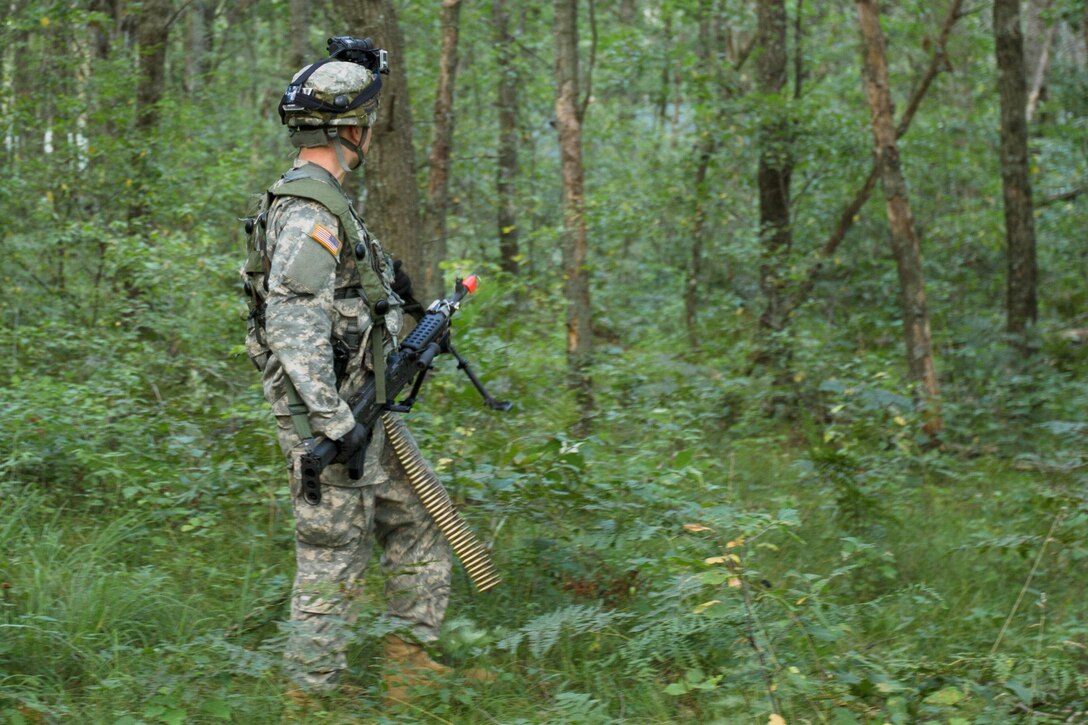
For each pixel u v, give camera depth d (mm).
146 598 3818
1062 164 14070
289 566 4383
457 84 14844
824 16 12641
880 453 7133
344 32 6137
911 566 5148
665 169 12797
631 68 11445
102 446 5367
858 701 3520
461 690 3498
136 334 7805
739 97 10820
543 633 3594
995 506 6379
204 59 16719
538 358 7527
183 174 10789
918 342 8398
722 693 3518
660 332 12547
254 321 3436
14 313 8602
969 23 13133
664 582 4043
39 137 11547
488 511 4379
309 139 3367
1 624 3363
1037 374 9461
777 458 7312
